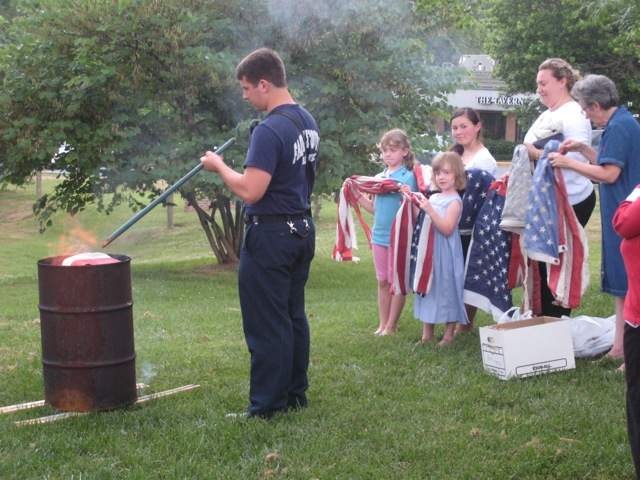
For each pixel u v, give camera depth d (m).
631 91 19.05
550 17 19.14
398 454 3.82
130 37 11.23
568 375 5.02
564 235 5.22
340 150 11.24
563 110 5.47
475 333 6.29
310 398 4.69
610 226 5.10
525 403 4.53
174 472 3.63
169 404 4.58
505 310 5.65
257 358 4.26
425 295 5.88
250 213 4.16
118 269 4.29
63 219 22.42
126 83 11.51
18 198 27.69
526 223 5.25
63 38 11.68
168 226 22.09
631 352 3.36
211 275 12.69
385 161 6.42
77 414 4.31
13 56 11.73
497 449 3.88
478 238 5.71
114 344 4.32
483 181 5.88
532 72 19.89
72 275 4.19
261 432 4.07
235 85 11.25
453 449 3.88
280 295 4.20
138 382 5.11
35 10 12.07
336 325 7.14
